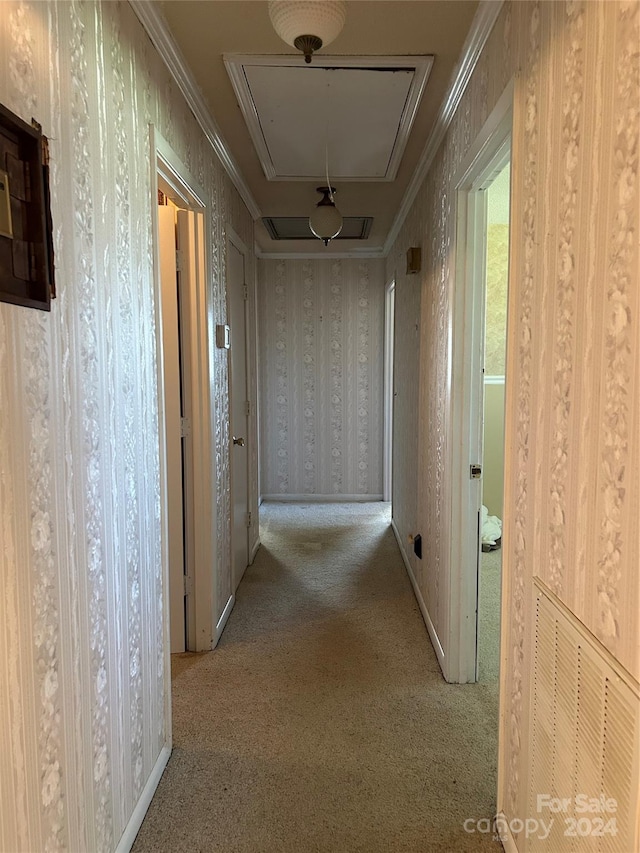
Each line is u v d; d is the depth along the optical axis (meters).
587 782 0.95
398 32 1.67
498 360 4.18
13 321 0.90
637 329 0.80
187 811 1.58
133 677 1.48
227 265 2.84
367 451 5.28
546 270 1.15
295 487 5.32
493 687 2.21
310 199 3.45
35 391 0.97
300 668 2.36
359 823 1.53
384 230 4.28
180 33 1.68
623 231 0.84
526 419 1.28
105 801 1.29
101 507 1.25
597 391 0.93
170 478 2.42
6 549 0.89
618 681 0.84
